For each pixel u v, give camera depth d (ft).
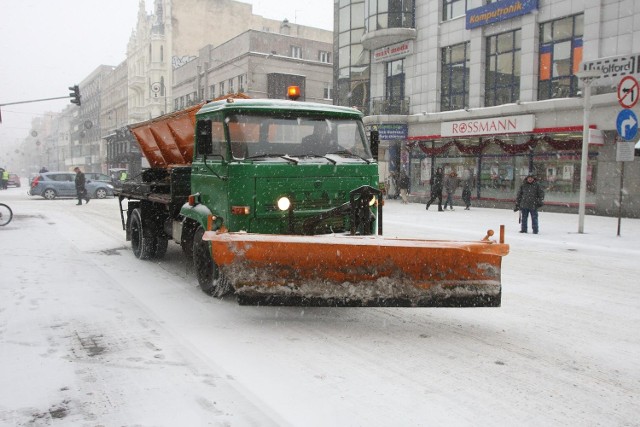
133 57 225.97
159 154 31.78
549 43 67.36
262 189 18.78
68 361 13.99
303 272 16.25
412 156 90.02
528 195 43.39
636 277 26.27
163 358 14.28
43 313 18.70
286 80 143.33
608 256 32.63
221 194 19.79
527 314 19.25
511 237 41.22
